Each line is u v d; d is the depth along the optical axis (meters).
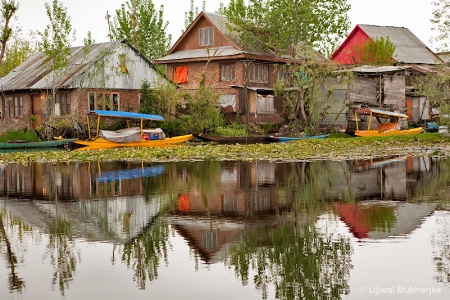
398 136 39.47
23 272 9.48
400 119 45.09
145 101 45.72
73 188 18.47
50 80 46.56
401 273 9.05
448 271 9.09
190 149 33.56
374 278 8.88
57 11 42.47
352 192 16.41
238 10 49.25
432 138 38.22
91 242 11.22
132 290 8.59
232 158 27.97
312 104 42.88
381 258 9.77
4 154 33.38
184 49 53.59
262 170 22.31
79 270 9.52
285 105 47.31
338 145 34.62
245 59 49.41
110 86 46.88
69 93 45.84
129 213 13.97
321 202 14.86
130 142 38.50
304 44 43.19
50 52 42.50
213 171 22.41
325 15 44.12
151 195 16.72
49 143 39.38
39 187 18.88
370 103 45.81
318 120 43.56
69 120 45.53
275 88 45.03
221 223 12.61
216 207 14.50
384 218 12.70
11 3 45.50
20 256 10.36
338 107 46.41
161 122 44.06
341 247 10.47
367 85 46.56
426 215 12.93
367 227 11.91
